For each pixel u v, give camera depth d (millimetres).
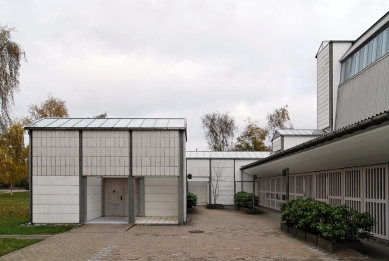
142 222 13398
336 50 21062
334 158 10242
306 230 9977
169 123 14125
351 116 18062
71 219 13281
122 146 13469
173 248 8719
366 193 10070
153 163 13383
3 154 31219
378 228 9422
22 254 8109
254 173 23125
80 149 13461
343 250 8023
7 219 14953
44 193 13398
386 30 15445
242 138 45125
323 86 22438
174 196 15562
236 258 7602
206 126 43656
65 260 7516
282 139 23031
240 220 15219
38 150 13508
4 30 17703
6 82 17375
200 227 12672
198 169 25406
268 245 9094
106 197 15633
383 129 6434
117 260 7477
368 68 16281
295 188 16922
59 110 37188
